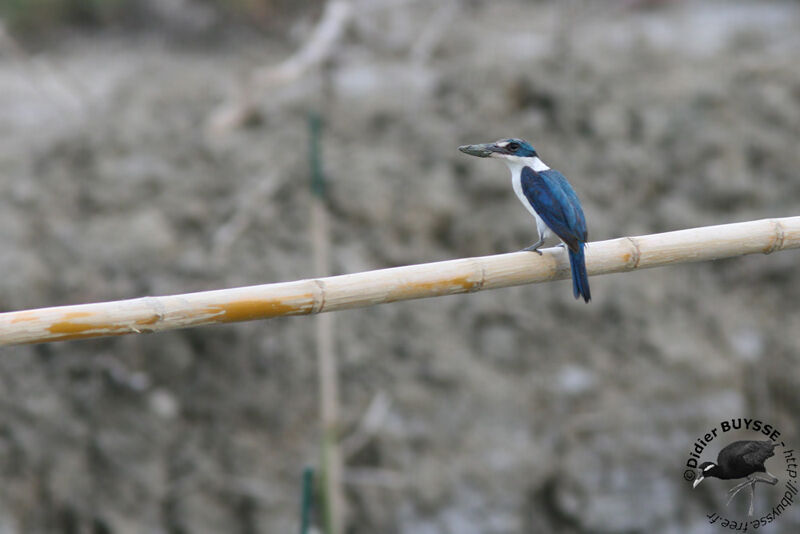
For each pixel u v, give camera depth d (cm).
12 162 1727
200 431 1484
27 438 1428
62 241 1600
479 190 1759
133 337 1500
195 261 1591
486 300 1653
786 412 1662
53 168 1711
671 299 1711
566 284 1680
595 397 1598
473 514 1482
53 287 1549
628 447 1559
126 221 1630
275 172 1712
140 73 2042
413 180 1745
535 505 1516
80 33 2380
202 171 1711
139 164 1709
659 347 1645
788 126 1897
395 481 1461
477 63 1947
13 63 2172
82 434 1449
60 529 1413
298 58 1895
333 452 1230
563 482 1526
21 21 2303
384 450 1494
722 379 1641
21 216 1627
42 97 1989
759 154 1861
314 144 1302
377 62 2020
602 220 1756
